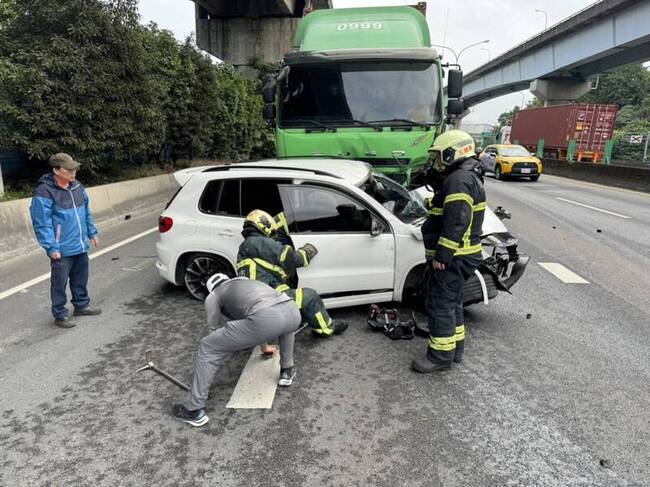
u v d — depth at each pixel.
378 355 4.07
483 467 2.68
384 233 4.63
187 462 2.74
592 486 2.54
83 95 9.23
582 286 5.93
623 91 65.06
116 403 3.34
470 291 4.38
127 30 9.99
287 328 3.25
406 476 2.61
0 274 6.37
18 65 8.35
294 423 3.10
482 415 3.18
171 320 4.79
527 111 35.34
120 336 4.42
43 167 10.19
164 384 3.59
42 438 2.96
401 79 6.90
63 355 4.04
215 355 3.10
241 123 22.22
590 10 26.22
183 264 5.26
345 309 5.07
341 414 3.20
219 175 4.95
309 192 4.68
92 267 6.67
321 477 2.61
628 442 2.89
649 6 22.25
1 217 7.21
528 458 2.76
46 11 8.75
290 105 7.04
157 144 12.08
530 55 36.91
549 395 3.43
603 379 3.65
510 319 4.86
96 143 9.55
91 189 9.82
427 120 6.88
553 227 9.97
